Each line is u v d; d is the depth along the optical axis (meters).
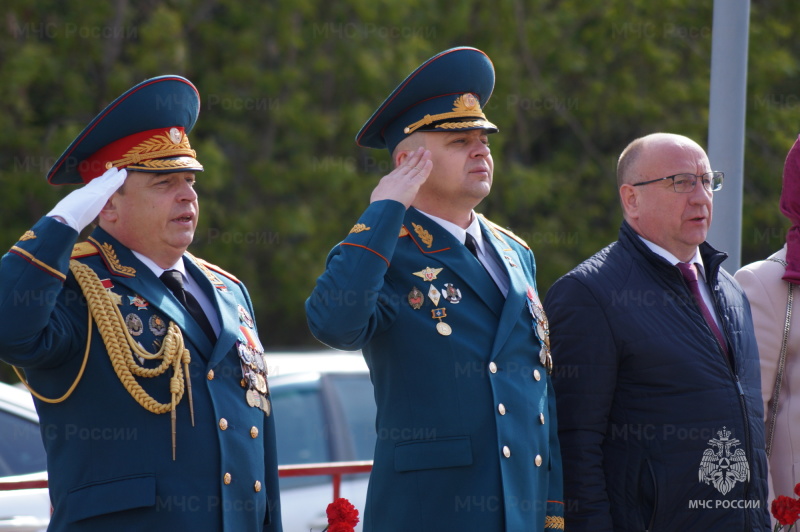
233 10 44.03
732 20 16.47
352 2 44.41
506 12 47.94
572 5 50.03
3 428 18.55
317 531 19.75
